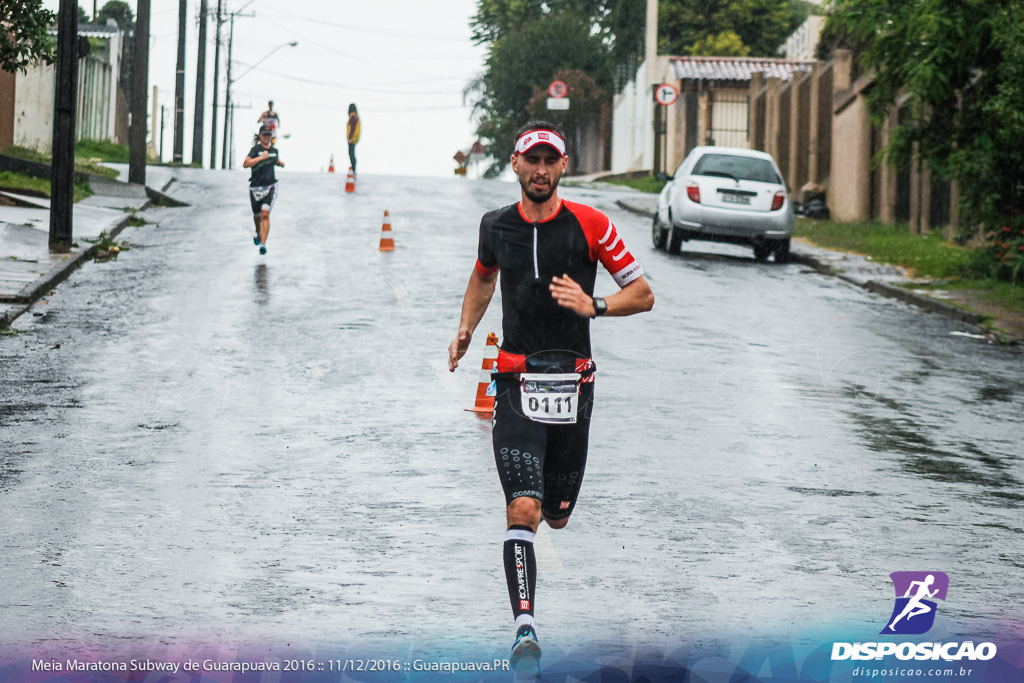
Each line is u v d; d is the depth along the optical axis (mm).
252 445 21047
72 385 25609
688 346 32875
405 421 23172
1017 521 17812
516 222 12594
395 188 82500
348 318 34656
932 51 49875
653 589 14258
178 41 119812
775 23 159875
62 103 44500
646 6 134875
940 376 30891
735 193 55188
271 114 93125
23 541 15375
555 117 159375
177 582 14062
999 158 49250
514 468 12297
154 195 68438
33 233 48031
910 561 15609
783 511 17828
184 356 28984
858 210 78500
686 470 20109
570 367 12617
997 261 49594
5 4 48375
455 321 34688
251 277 42031
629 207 83438
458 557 15211
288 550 15344
